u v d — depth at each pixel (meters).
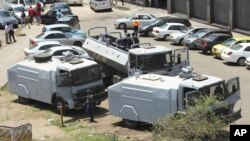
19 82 38.06
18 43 60.78
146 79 31.22
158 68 35.25
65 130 31.48
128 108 31.30
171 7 82.12
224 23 69.12
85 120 33.81
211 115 25.70
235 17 66.25
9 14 74.69
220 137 25.98
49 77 35.50
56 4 78.50
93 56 41.53
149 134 29.97
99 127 32.09
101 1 86.62
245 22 64.69
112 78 39.31
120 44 40.31
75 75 34.31
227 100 29.20
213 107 27.48
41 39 52.91
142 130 31.23
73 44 54.31
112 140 27.92
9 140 25.52
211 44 53.91
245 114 32.97
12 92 38.91
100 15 84.31
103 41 41.41
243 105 35.09
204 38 54.94
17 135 25.53
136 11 87.38
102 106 36.78
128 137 29.36
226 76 44.41
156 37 63.97
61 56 38.62
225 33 55.53
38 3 75.19
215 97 27.77
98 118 34.12
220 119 26.86
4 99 39.78
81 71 34.53
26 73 37.31
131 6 92.69
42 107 37.31
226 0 67.75
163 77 31.39
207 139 25.08
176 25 62.97
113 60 38.09
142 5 91.81
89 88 34.84
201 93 28.16
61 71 34.91
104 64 39.84
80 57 38.19
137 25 66.56
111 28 72.31
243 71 46.31
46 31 55.44
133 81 31.28
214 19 71.38
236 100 30.09
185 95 28.36
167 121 25.61
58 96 34.84
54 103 35.81
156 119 28.86
